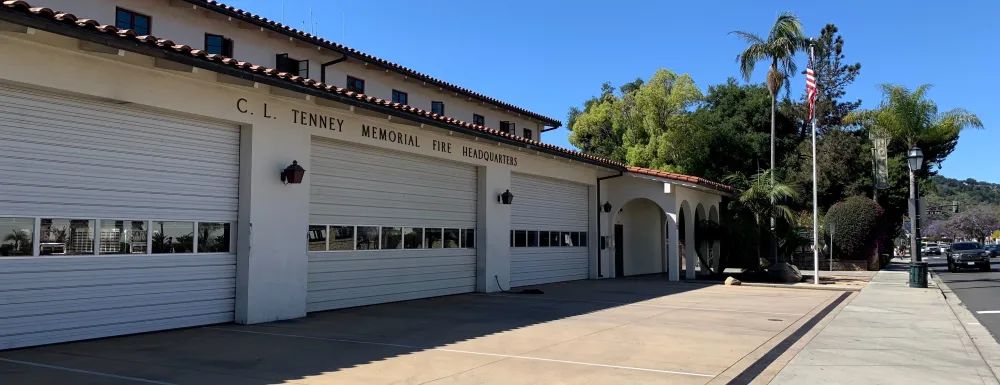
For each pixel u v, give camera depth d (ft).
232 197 38.06
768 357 29.60
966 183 533.55
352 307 46.65
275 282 39.29
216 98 36.17
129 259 32.71
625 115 131.44
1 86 28.07
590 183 79.97
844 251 110.32
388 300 50.03
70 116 30.58
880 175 117.29
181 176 35.35
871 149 125.90
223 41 54.70
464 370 25.67
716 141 126.93
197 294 35.96
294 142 40.86
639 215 94.07
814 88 76.38
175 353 28.35
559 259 74.18
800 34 93.97
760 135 131.95
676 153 121.29
